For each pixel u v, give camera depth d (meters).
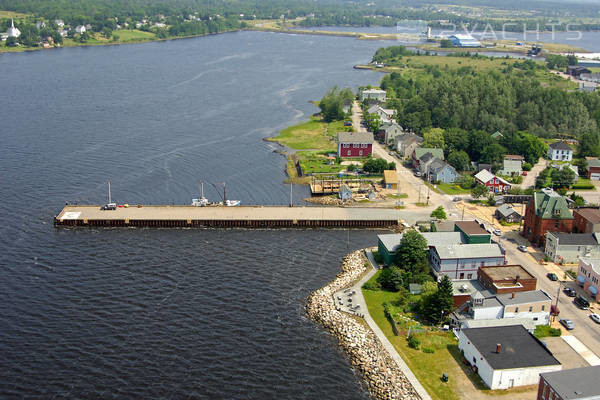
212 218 174.62
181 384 103.06
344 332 119.31
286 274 144.12
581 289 136.75
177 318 122.94
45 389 100.81
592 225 157.00
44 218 174.88
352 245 162.75
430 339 116.56
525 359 103.00
